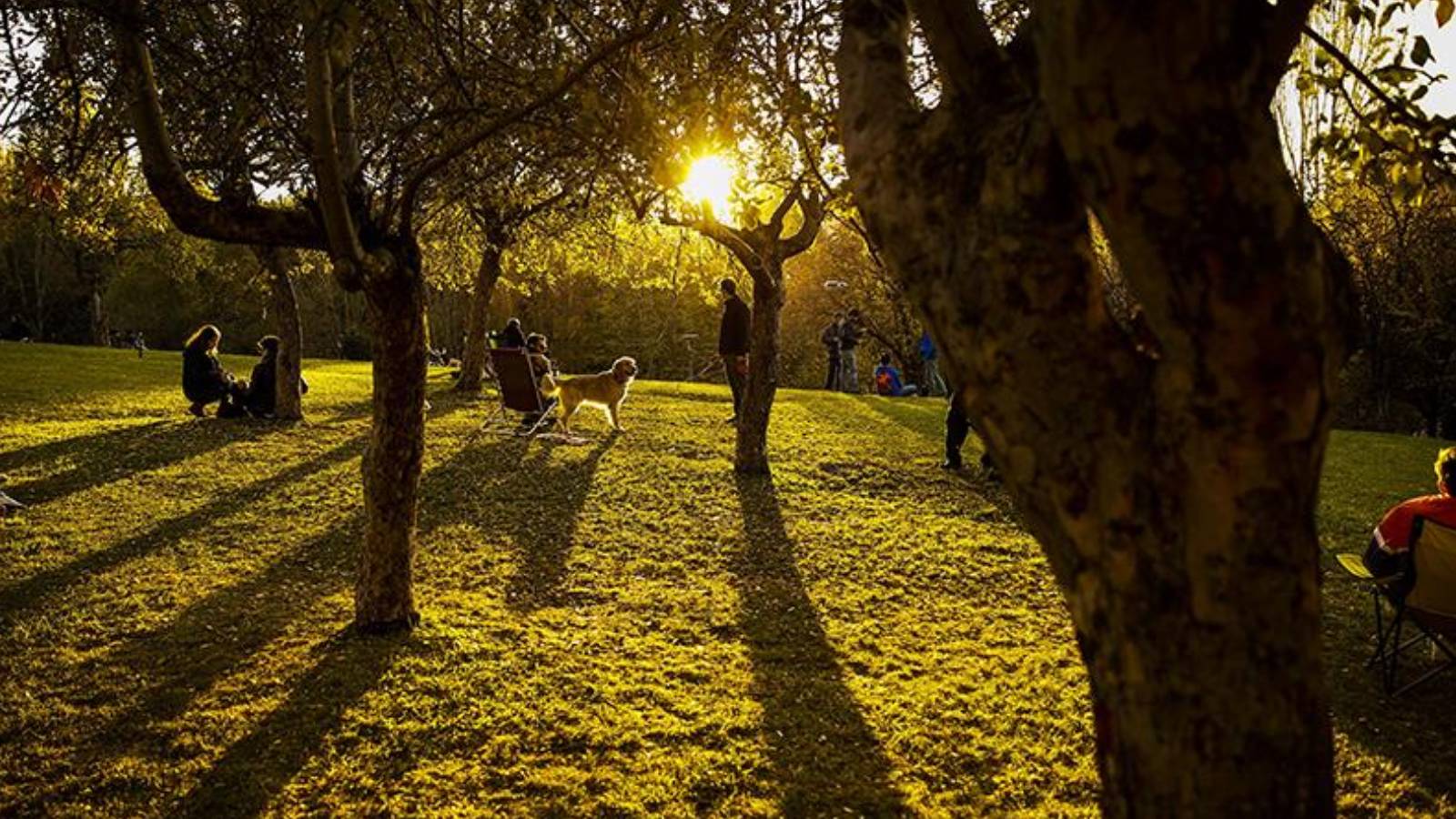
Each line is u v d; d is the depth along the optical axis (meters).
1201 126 1.36
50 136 5.29
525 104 5.06
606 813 3.82
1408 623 6.35
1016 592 7.00
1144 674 1.60
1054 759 4.37
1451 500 5.11
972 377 1.73
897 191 1.86
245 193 6.11
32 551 7.16
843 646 5.78
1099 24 1.35
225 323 56.16
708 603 6.55
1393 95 3.72
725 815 3.82
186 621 5.82
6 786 3.89
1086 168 1.46
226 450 11.52
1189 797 1.58
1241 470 1.48
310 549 7.54
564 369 54.25
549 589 6.79
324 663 5.18
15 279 51.81
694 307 51.94
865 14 2.15
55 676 4.97
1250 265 1.40
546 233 14.09
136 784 3.93
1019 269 1.63
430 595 6.54
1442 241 22.30
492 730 4.50
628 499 9.74
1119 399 1.61
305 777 4.02
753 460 11.30
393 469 5.59
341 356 47.16
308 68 4.55
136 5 4.60
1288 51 1.59
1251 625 1.53
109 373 21.61
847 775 4.16
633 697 4.92
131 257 43.94
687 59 4.40
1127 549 1.59
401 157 5.82
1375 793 4.08
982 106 1.79
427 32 4.67
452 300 53.16
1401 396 25.50
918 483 11.16
